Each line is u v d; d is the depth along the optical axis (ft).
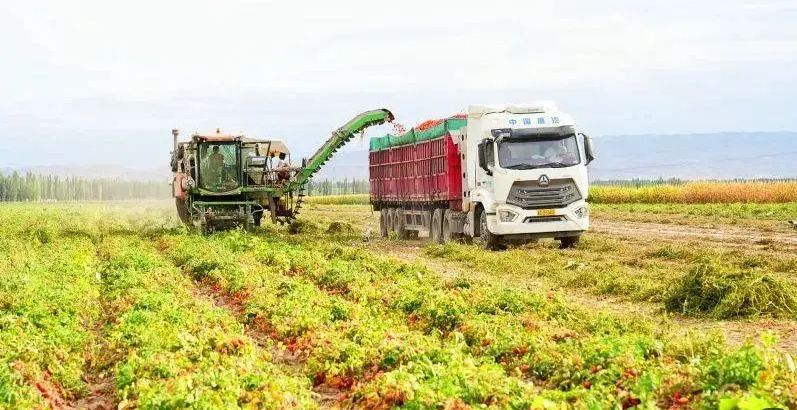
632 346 37.60
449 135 105.40
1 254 96.99
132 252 92.17
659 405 29.99
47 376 40.73
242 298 64.49
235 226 131.44
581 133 97.45
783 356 36.63
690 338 39.86
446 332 48.24
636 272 71.36
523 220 94.89
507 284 65.36
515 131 95.55
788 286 52.90
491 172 95.50
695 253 82.07
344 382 39.65
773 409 20.57
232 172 131.54
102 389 41.34
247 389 35.24
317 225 159.22
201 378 35.50
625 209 180.14
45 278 71.67
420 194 118.11
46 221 174.29
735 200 192.95
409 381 33.19
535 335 42.86
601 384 32.09
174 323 50.08
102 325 56.13
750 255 80.28
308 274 76.59
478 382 32.89
